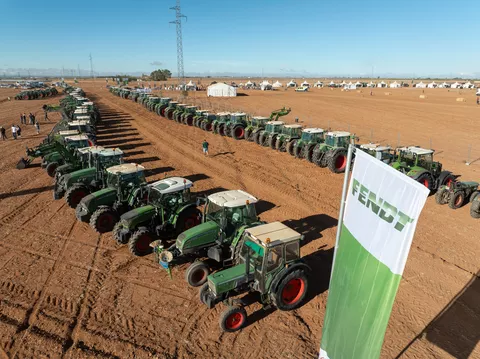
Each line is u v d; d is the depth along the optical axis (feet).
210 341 22.99
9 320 24.81
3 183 55.11
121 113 140.26
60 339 23.08
